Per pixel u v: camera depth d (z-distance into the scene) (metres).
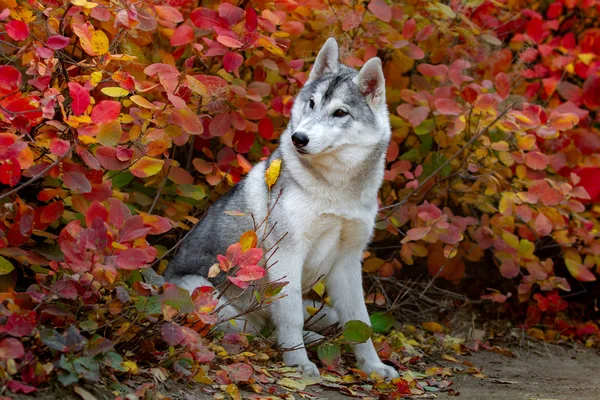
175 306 3.63
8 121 3.64
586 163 6.64
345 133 4.73
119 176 5.02
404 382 4.25
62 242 3.44
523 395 4.55
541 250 7.38
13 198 3.95
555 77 6.82
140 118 4.48
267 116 5.88
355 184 4.79
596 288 7.44
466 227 6.31
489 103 5.62
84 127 3.72
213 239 5.09
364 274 6.57
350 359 5.09
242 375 3.96
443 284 7.07
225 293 4.98
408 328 6.09
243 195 5.05
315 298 5.87
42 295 3.39
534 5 7.49
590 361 6.03
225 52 5.07
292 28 5.44
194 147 6.02
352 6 5.85
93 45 4.03
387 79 6.45
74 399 3.30
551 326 6.78
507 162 6.13
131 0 4.66
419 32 6.04
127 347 3.87
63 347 3.28
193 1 5.64
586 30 7.35
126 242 3.76
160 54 5.24
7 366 3.13
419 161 6.52
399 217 6.14
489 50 6.72
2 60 4.66
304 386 4.22
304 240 4.74
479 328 6.61
